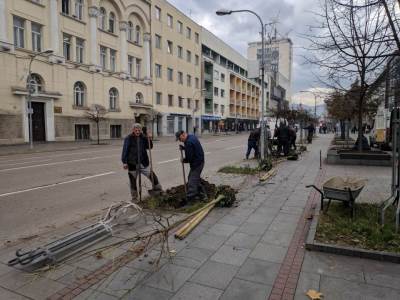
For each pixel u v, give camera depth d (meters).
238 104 77.50
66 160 16.08
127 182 9.98
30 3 25.70
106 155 18.72
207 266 4.03
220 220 5.80
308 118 41.47
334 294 3.40
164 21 45.44
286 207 6.62
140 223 5.65
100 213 6.46
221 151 21.67
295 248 4.55
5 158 17.33
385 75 8.52
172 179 10.59
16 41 25.05
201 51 57.94
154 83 43.50
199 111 57.38
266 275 3.80
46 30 27.19
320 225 5.20
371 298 3.32
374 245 4.41
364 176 10.33
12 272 3.96
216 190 7.23
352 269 3.93
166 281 3.67
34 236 5.19
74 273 3.88
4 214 6.48
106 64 34.59
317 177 10.30
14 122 24.72
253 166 13.07
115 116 35.62
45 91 26.94
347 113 25.17
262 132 14.52
